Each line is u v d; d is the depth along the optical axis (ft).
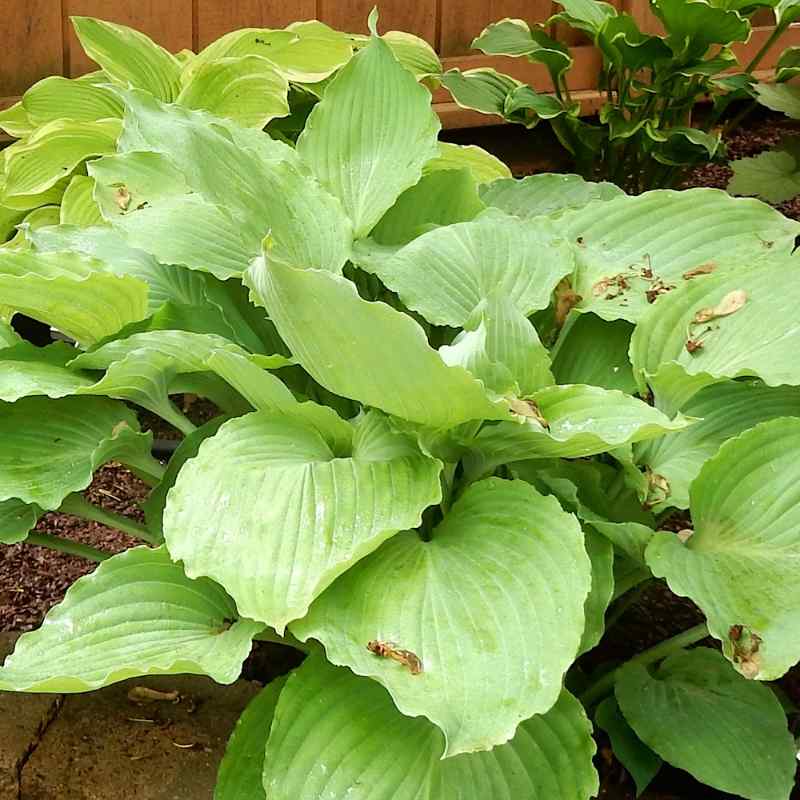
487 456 4.39
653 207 5.27
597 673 4.89
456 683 3.65
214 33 7.98
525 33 7.86
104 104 6.98
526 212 5.90
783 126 9.84
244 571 3.81
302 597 3.73
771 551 4.18
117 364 4.25
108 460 4.66
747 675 3.86
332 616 3.84
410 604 3.85
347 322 3.77
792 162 7.66
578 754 3.98
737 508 4.29
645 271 5.02
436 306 4.82
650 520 4.74
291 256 4.99
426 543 4.10
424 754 3.92
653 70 7.52
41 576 5.65
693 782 4.61
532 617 3.79
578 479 4.61
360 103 5.59
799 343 4.45
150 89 7.00
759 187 7.52
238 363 4.16
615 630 5.27
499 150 9.07
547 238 5.11
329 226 5.10
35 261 4.68
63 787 4.41
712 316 4.72
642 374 4.68
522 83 8.80
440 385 3.87
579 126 7.80
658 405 4.66
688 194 5.28
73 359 4.65
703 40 7.11
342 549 3.83
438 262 4.94
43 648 4.00
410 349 3.76
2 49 7.45
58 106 6.95
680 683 4.55
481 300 4.78
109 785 4.42
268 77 6.76
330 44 7.17
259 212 5.05
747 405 4.84
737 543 4.25
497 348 4.48
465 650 3.72
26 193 6.59
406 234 5.56
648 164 7.93
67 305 4.57
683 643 4.60
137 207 5.08
